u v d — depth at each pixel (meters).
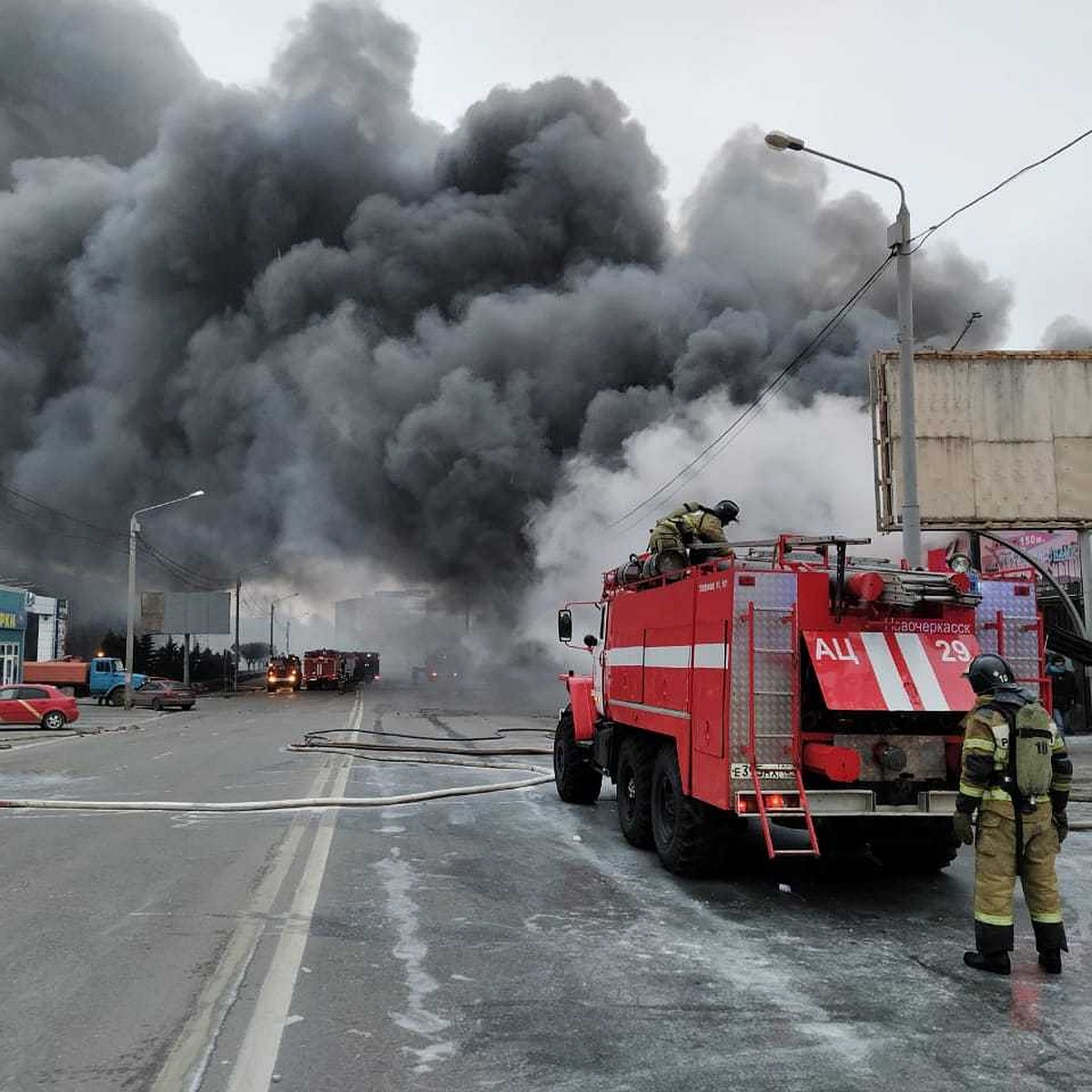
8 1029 4.10
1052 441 19.67
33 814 10.22
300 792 12.05
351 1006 4.43
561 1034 4.13
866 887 7.14
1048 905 5.07
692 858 7.20
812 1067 3.80
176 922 5.86
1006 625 7.06
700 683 7.02
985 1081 3.68
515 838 8.98
